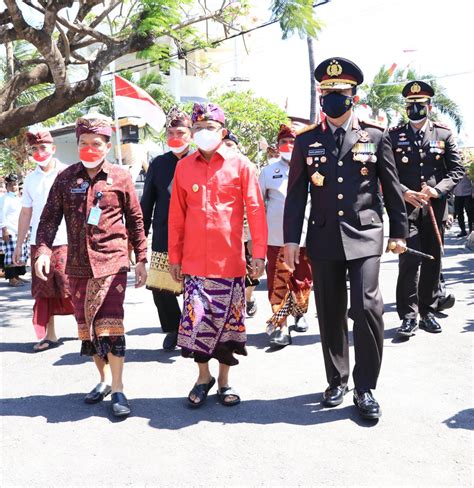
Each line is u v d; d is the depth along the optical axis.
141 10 11.70
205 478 3.28
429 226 5.91
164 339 5.98
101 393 4.50
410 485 3.13
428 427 3.81
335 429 3.85
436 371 4.84
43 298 5.88
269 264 5.93
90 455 3.60
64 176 4.43
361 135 4.06
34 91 21.34
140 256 4.50
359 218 4.05
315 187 4.14
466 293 7.83
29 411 4.33
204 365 4.34
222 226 4.19
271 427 3.91
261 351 5.66
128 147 19.11
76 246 4.31
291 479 3.23
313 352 5.57
